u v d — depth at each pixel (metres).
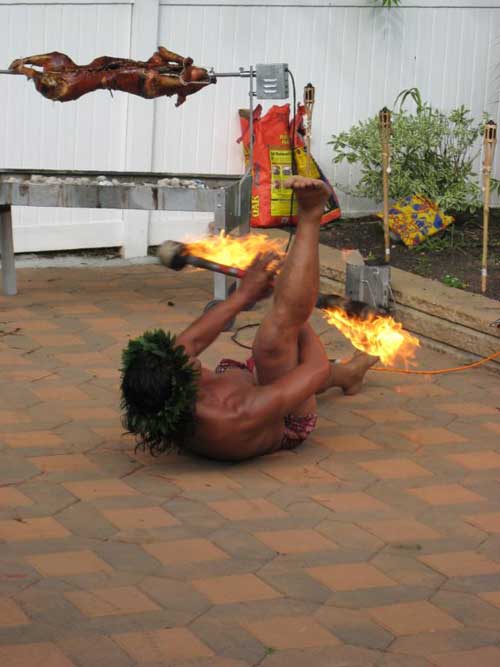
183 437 4.49
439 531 4.20
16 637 3.35
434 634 3.45
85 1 7.84
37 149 7.95
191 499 4.39
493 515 4.36
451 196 8.20
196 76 6.45
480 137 9.21
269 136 8.37
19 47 7.74
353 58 8.81
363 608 3.59
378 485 4.60
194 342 4.70
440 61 9.07
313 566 3.88
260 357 4.74
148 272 8.00
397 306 6.87
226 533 4.11
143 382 4.33
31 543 3.97
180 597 3.62
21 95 7.81
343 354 6.40
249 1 8.39
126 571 3.79
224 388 4.62
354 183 9.03
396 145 8.20
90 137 8.09
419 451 4.98
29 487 4.45
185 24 8.27
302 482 4.60
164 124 8.33
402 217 8.20
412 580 3.80
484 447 5.06
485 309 6.43
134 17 8.02
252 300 4.81
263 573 3.81
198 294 7.48
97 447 4.88
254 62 8.54
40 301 7.11
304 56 8.67
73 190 6.50
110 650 3.29
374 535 4.14
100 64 6.46
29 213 7.99
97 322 6.72
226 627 3.45
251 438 4.65
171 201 6.50
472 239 8.38
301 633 3.43
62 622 3.44
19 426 5.08
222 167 8.62
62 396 5.49
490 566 3.93
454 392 5.80
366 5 8.72
